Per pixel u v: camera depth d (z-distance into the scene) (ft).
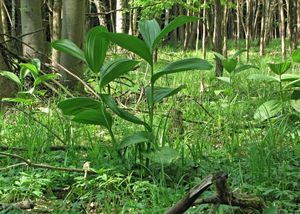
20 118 18.75
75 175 12.71
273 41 77.10
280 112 18.35
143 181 11.66
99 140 16.03
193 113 20.83
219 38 30.99
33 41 27.17
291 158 13.75
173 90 12.95
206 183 8.39
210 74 33.94
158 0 36.40
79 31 25.58
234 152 14.82
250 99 22.89
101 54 12.21
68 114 13.01
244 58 52.70
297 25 51.39
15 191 11.62
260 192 11.07
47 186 12.09
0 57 23.22
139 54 12.27
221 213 9.46
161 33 12.02
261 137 15.72
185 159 13.48
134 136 12.41
